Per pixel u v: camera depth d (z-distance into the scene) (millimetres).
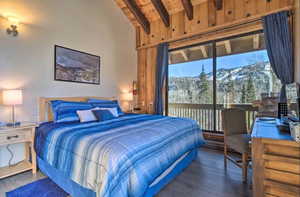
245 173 2047
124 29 4531
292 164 1103
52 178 2000
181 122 2508
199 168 2451
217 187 1932
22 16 2586
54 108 2602
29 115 2658
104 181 1224
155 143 1688
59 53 3066
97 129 1940
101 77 3879
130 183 1317
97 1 3812
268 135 1245
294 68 2654
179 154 2066
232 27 3303
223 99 3582
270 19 2807
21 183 1993
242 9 3166
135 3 4203
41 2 2820
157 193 1799
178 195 1774
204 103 3854
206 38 3656
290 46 2658
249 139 2133
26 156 2535
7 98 2223
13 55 2486
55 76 3002
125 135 1661
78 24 3404
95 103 3174
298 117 1439
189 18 3826
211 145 3432
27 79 2643
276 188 1160
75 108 2775
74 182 1622
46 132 2090
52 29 2971
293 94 1714
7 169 2229
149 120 2570
